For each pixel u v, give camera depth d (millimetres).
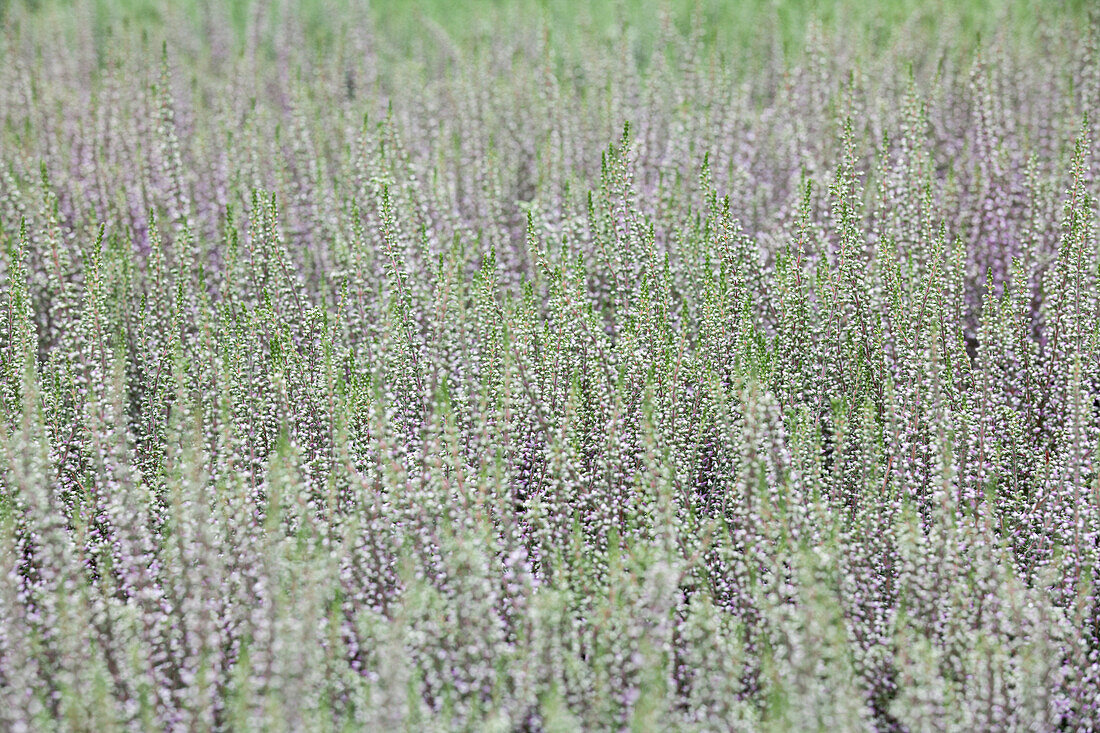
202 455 6559
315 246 9578
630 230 8617
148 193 9852
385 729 5039
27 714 5203
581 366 7582
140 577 6184
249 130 10266
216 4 15117
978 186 9320
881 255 8258
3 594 5750
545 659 5543
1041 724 5426
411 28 14570
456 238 8500
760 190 10078
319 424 7336
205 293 7781
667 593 5598
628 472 7000
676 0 13805
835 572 5910
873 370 7730
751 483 6406
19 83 12062
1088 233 8234
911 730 5309
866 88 11242
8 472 6605
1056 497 6750
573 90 11719
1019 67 11484
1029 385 7688
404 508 6422
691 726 5281
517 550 6332
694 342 8344
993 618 5809
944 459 6398
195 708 5383
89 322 7688
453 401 7523
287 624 5277
